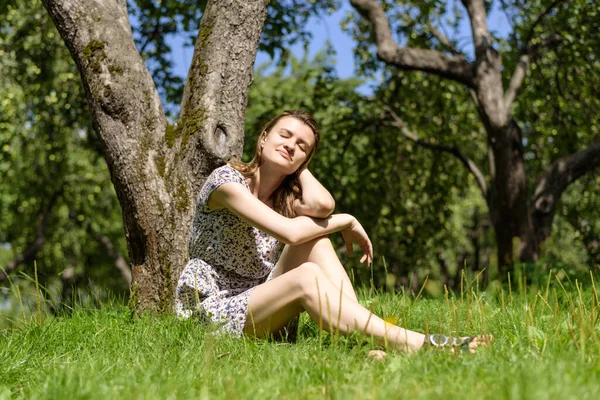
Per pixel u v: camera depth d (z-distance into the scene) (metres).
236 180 3.54
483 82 11.43
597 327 3.05
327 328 3.06
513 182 11.31
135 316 4.11
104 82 4.58
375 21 11.84
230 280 3.69
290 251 3.53
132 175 4.52
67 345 3.38
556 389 1.92
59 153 15.44
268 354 2.82
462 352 2.69
